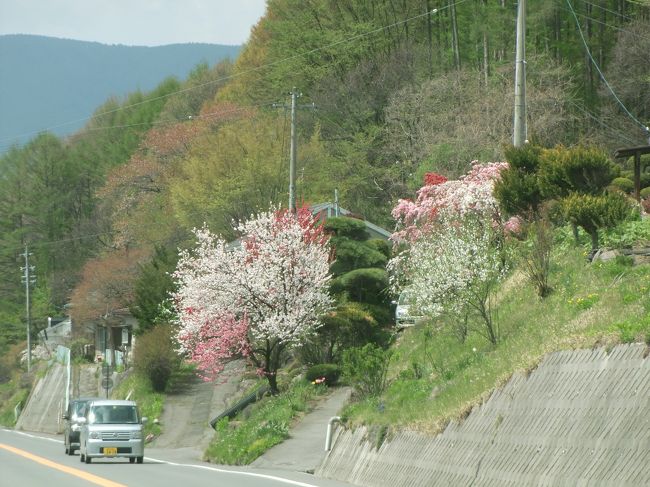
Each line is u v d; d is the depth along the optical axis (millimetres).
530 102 95375
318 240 70250
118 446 52156
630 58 102062
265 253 67125
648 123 99688
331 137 121250
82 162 184750
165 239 123625
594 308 37781
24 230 175375
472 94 102750
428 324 57031
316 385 61562
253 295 66062
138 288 101812
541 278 46062
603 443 25672
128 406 54188
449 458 33250
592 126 102750
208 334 67188
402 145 107375
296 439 51188
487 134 93438
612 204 46219
